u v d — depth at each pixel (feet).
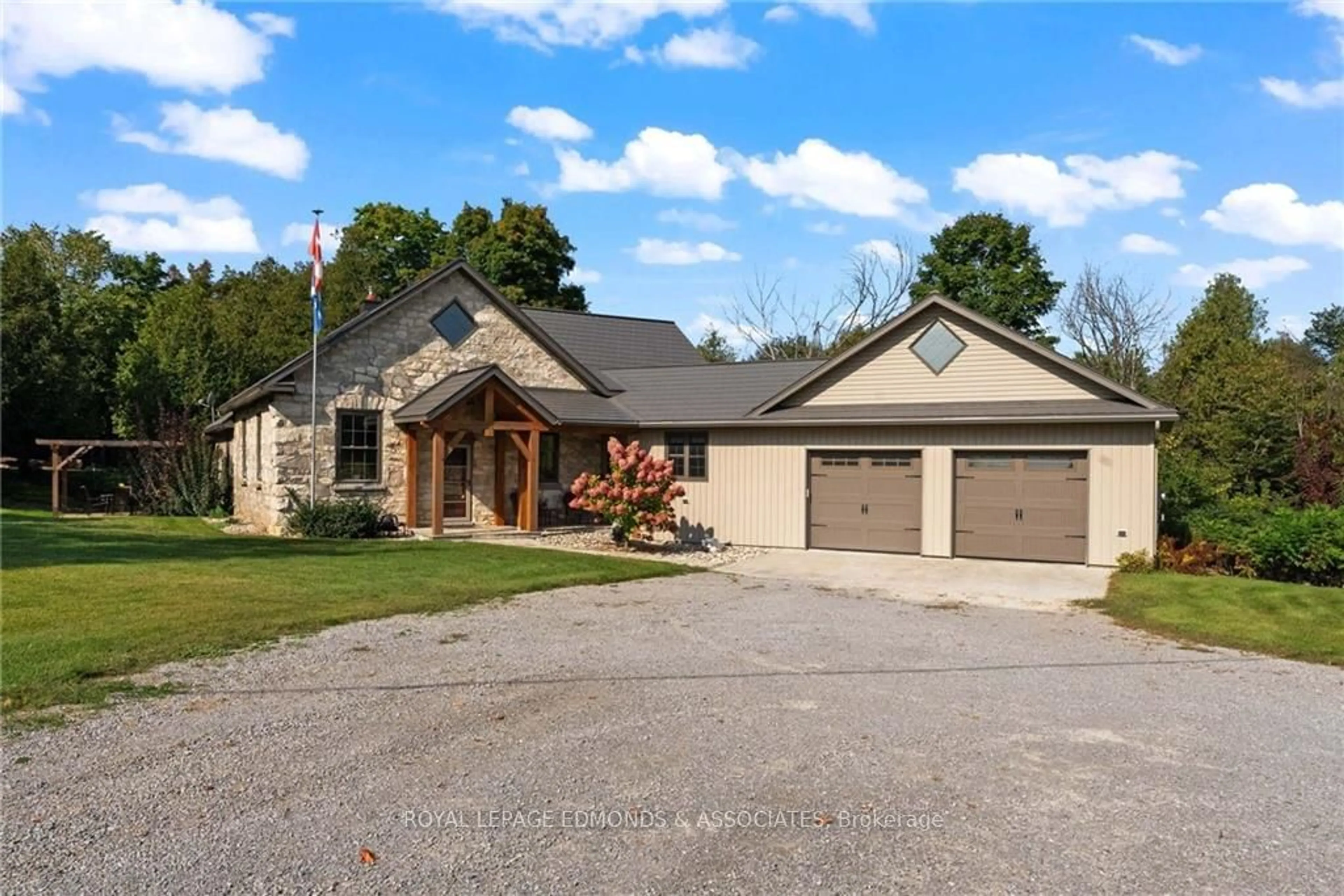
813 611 37.60
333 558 47.39
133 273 156.04
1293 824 15.85
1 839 14.11
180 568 41.65
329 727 20.12
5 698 21.31
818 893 13.00
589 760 18.43
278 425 60.64
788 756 18.90
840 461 61.11
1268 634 33.65
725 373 75.77
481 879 13.16
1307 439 78.18
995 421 53.78
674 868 13.69
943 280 141.08
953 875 13.64
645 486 60.54
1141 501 51.65
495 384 63.21
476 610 35.24
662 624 33.65
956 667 27.68
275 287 138.82
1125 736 20.83
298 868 13.35
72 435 103.35
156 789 16.30
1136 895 13.12
